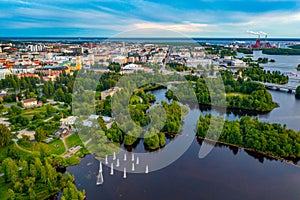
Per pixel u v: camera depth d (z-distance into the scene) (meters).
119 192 72.88
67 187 69.69
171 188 74.88
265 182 79.25
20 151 96.62
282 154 94.00
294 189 76.00
